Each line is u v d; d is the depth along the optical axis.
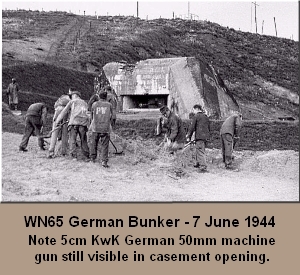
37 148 18.89
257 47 94.69
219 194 14.57
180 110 33.16
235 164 20.02
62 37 70.94
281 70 83.69
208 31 94.31
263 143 25.66
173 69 34.16
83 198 12.70
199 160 18.39
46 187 13.68
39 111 18.42
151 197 13.45
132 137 24.59
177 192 14.52
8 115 24.23
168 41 83.19
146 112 33.81
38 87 42.09
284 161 20.30
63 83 44.75
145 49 74.06
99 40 71.75
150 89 34.78
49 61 56.50
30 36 68.69
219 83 36.59
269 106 65.56
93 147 17.12
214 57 82.69
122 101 35.53
